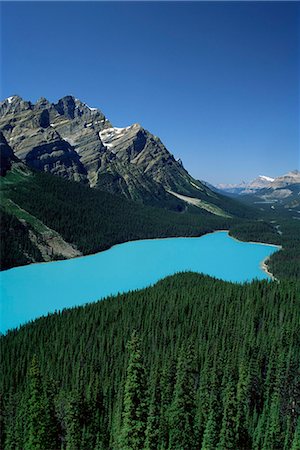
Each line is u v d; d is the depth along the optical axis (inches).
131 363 2568.9
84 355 4229.8
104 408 3253.0
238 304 5423.2
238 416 2834.6
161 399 2910.9
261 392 3444.9
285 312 5142.7
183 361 2960.1
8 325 5698.8
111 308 5467.5
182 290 6166.3
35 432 2588.6
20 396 3417.8
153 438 2519.7
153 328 4741.6
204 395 2982.3
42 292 7268.7
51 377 3457.2
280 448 2913.4
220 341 4347.9
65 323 5088.6
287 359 3595.0
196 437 2755.9
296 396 3353.8
